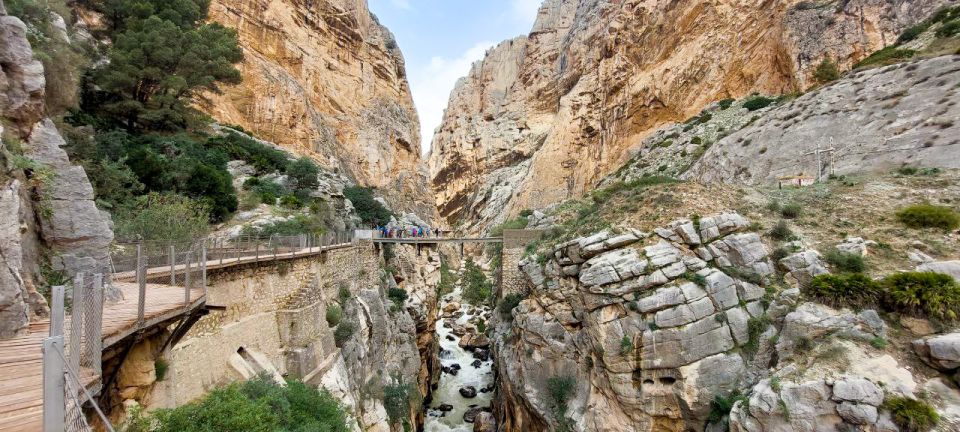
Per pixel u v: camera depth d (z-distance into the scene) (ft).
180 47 104.06
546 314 78.95
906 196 72.23
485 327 170.40
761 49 181.57
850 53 147.02
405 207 250.16
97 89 95.30
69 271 29.84
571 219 109.81
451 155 432.66
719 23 200.64
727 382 57.52
